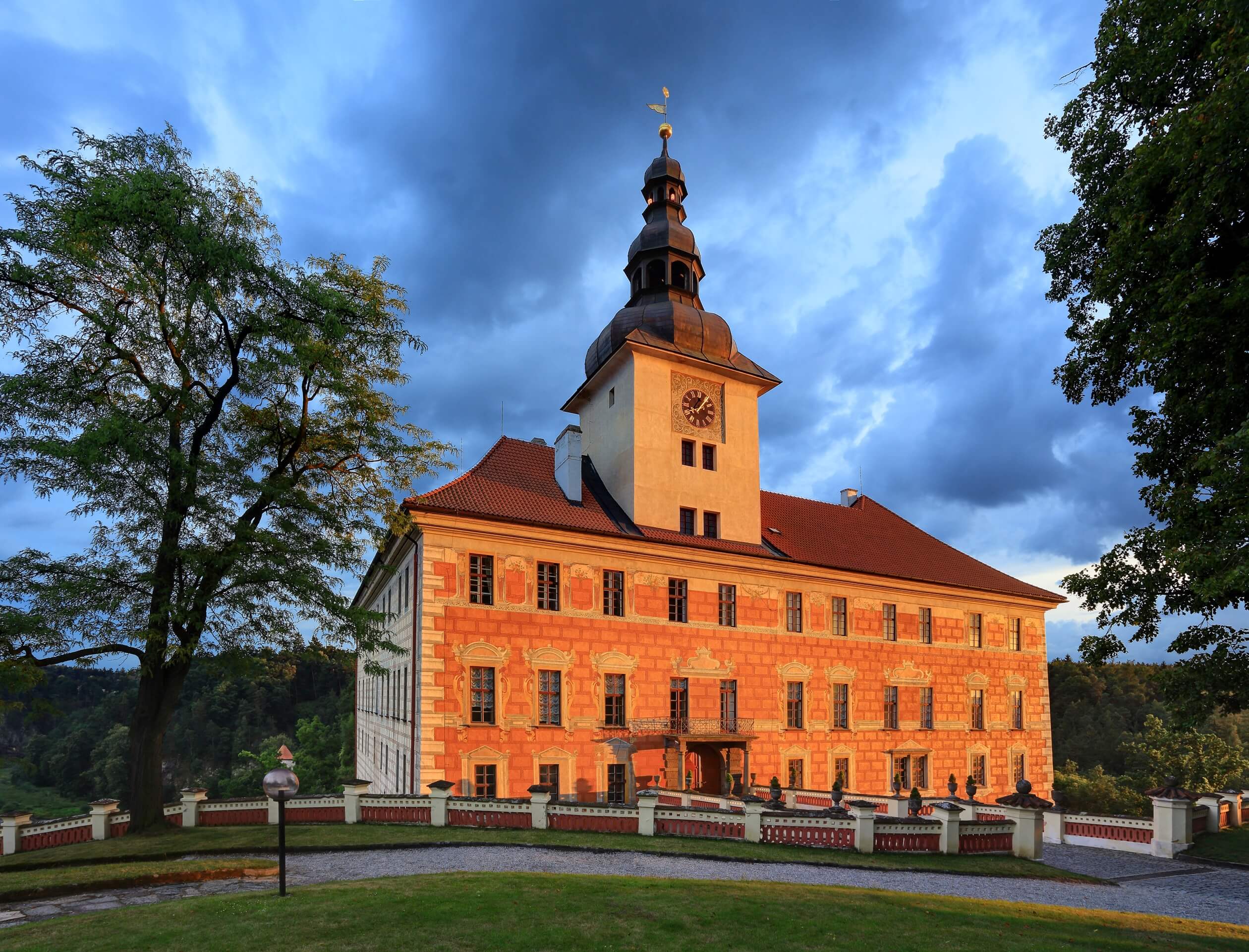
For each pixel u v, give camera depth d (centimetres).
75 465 1953
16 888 1462
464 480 3322
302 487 2438
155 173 1984
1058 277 1867
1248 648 1509
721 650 3631
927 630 4453
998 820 2362
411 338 2462
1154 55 1499
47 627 1912
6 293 1977
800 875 1830
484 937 1104
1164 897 2030
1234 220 1394
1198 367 1490
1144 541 1589
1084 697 10988
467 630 2983
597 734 3203
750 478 3988
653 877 1675
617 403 3841
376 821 2312
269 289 2195
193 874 1584
